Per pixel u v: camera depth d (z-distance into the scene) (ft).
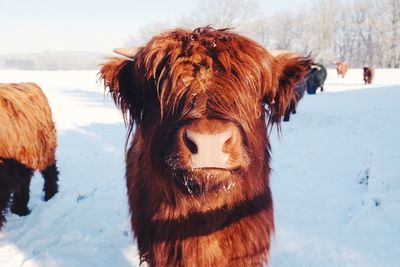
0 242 7.93
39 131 9.11
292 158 13.92
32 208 9.52
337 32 141.49
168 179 3.88
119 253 7.46
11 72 72.59
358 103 31.65
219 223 4.44
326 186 10.66
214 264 4.60
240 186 4.22
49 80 55.06
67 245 7.75
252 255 4.75
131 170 5.43
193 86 3.66
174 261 4.65
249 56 3.91
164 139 3.78
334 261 6.80
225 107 3.59
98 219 8.93
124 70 4.39
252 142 3.95
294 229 8.04
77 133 18.81
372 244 7.30
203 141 3.30
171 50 3.88
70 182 11.39
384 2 128.67
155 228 4.69
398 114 24.45
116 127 20.36
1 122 7.75
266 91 4.19
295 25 118.21
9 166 7.86
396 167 11.76
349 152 14.55
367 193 9.62
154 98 4.07
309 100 34.96
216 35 4.05
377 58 132.57
